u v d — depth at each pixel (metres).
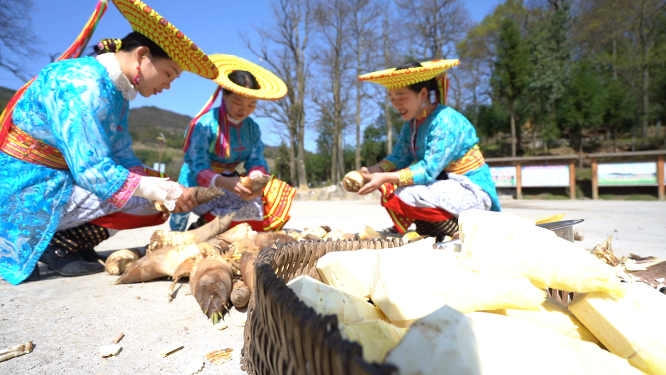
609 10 29.33
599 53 31.03
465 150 3.55
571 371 0.86
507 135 36.75
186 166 3.95
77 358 1.52
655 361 0.97
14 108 2.55
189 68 2.68
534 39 26.50
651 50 26.67
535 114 27.91
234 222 3.74
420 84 3.41
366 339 0.91
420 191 3.45
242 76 3.66
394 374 0.54
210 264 2.18
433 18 29.72
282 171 48.66
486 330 0.87
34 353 1.56
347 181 3.49
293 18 30.39
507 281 1.15
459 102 36.12
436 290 1.15
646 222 5.68
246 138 4.04
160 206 2.73
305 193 19.88
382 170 4.05
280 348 0.84
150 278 2.64
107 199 2.45
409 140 4.02
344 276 1.51
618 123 26.05
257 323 1.09
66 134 2.35
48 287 2.54
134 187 2.45
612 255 1.78
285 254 1.58
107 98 2.52
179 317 1.99
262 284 0.96
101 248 4.14
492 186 3.61
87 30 2.66
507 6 34.28
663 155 13.31
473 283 1.17
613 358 0.97
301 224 5.91
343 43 30.72
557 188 16.20
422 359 0.71
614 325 1.05
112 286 2.57
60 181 2.67
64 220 2.77
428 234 3.82
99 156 2.41
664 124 31.73
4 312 2.04
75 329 1.82
